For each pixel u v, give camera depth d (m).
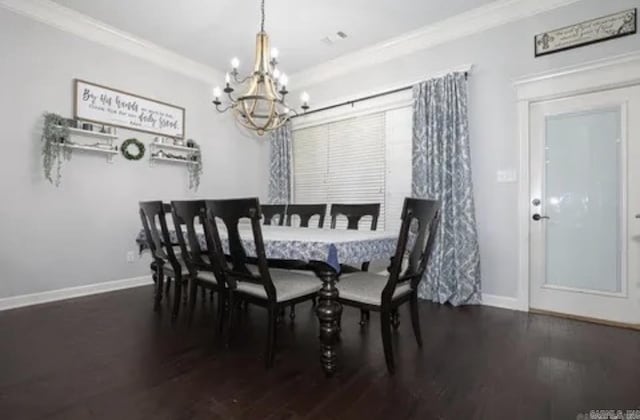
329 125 4.24
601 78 2.49
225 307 2.34
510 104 2.88
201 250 2.32
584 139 2.64
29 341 2.10
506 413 1.38
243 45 3.67
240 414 1.37
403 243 1.67
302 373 1.72
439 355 1.92
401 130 3.61
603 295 2.56
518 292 2.85
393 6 2.92
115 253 3.45
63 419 1.33
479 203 3.04
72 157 3.14
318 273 1.77
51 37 3.01
